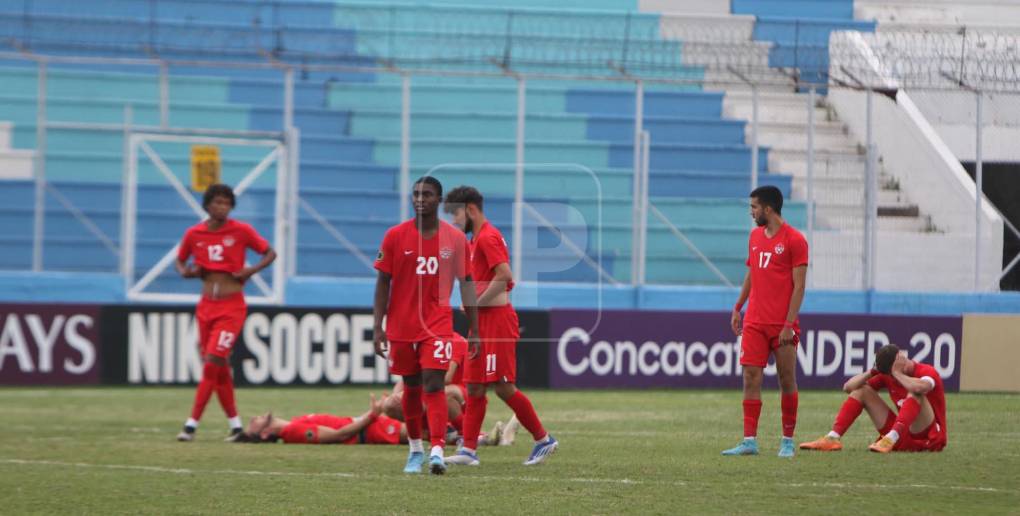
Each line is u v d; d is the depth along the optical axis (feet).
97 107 254.27
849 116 225.56
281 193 205.36
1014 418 140.97
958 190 199.82
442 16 264.52
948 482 89.40
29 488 87.10
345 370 179.32
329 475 93.71
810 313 177.27
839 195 204.03
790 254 104.12
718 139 249.55
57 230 233.55
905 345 176.35
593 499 81.05
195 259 126.72
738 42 252.42
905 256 198.08
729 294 201.67
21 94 258.37
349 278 206.28
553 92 263.90
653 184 237.25
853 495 82.84
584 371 181.68
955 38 242.58
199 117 255.91
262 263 127.54
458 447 113.50
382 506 78.18
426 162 250.57
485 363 97.81
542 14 261.44
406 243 91.09
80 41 235.81
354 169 244.42
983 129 203.82
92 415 151.33
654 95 259.19
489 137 256.73
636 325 182.70
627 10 288.71
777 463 100.78
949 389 174.50
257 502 80.12
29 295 196.54
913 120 207.92
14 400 169.99
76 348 174.50
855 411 110.52
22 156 244.83
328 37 257.96
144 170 244.01
